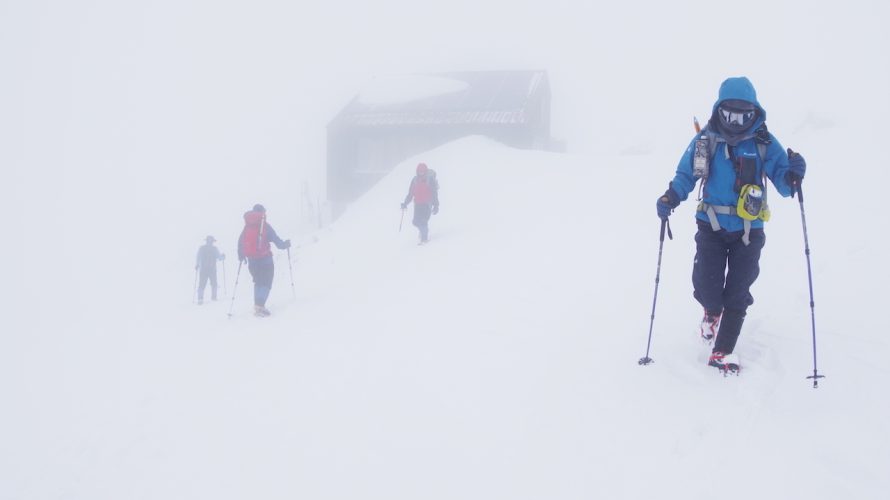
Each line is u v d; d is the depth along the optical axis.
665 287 6.09
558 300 6.39
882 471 2.63
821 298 4.80
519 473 3.29
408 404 4.42
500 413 3.97
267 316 9.16
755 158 3.60
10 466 5.37
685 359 4.04
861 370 3.50
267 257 9.23
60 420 6.37
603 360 4.37
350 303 8.54
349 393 4.86
